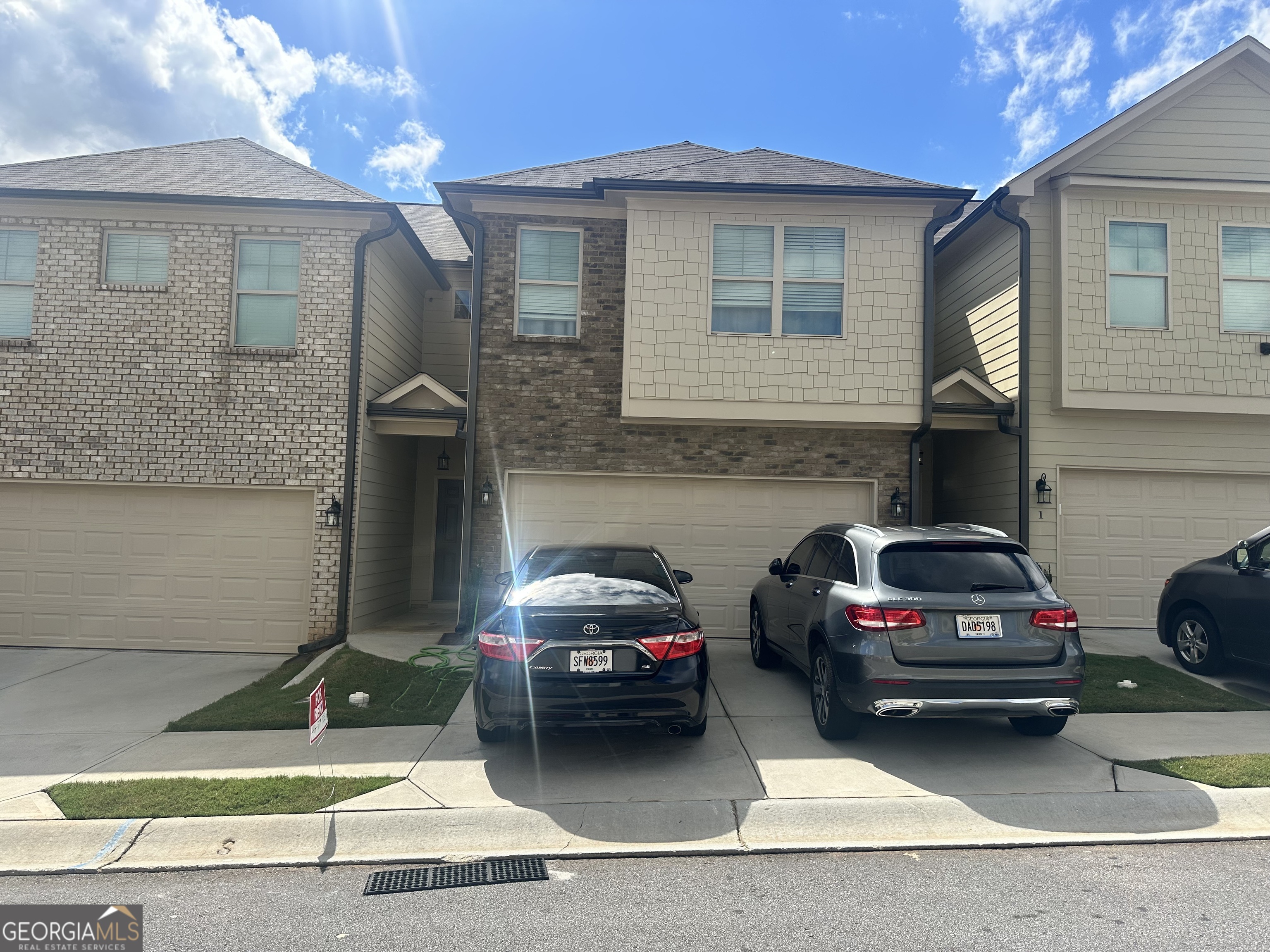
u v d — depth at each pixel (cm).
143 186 954
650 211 923
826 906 339
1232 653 688
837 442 944
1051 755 519
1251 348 946
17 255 943
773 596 729
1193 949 299
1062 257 947
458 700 664
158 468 923
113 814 429
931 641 483
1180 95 974
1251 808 441
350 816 425
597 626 483
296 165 1070
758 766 503
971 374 958
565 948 304
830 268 926
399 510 1123
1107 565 955
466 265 1193
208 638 920
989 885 360
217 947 307
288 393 933
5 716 636
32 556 923
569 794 458
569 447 945
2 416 923
